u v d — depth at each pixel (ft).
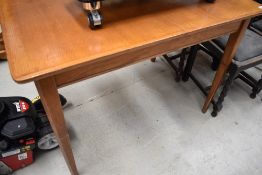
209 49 4.39
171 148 4.34
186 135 4.58
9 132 3.40
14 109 3.60
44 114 4.04
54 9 2.90
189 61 5.30
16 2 3.02
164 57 6.21
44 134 3.79
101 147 4.29
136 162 4.10
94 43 2.35
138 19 2.80
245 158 4.26
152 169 4.01
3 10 2.83
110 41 2.40
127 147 4.32
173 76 5.94
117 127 4.65
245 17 3.08
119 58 2.49
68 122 4.69
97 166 4.01
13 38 2.35
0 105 3.51
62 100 4.81
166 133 4.59
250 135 4.66
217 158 4.23
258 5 3.34
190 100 5.32
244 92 5.58
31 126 3.55
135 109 5.04
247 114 5.07
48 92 2.27
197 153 4.28
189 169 4.04
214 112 4.90
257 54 4.01
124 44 2.37
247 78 5.40
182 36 2.65
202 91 5.19
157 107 5.12
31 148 3.68
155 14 2.93
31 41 2.32
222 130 4.71
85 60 2.13
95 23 2.49
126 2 3.15
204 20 2.88
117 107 5.06
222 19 2.93
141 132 4.59
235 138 4.58
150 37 2.50
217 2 3.34
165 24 2.75
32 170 3.91
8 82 5.56
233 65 3.95
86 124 4.67
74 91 5.36
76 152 4.19
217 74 4.26
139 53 2.61
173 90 5.55
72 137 4.42
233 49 3.68
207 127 4.75
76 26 2.59
